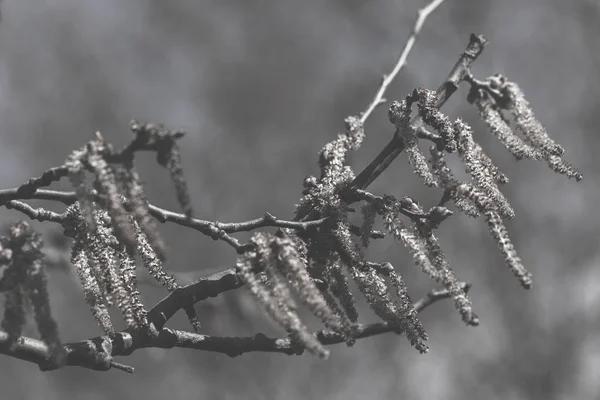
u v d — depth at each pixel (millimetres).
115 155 3143
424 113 4012
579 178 4184
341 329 3346
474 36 4664
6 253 3186
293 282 3379
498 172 3926
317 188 4137
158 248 3145
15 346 3512
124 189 3156
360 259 3971
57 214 3652
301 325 3303
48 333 3230
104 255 3607
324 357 3281
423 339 3932
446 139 3920
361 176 4281
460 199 3768
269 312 3322
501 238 3578
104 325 3660
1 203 3529
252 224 3979
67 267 8359
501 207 3771
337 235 4004
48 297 3244
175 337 4109
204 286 4160
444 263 3678
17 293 3281
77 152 3162
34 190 3506
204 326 9516
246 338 4270
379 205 3912
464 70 4527
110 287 3582
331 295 4023
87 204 3156
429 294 4992
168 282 3730
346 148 4348
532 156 4254
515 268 3523
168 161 3064
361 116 4969
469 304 3557
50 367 3627
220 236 3887
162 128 3080
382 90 5879
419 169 3926
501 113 4473
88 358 3750
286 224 4000
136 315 3658
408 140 4000
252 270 3480
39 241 3271
